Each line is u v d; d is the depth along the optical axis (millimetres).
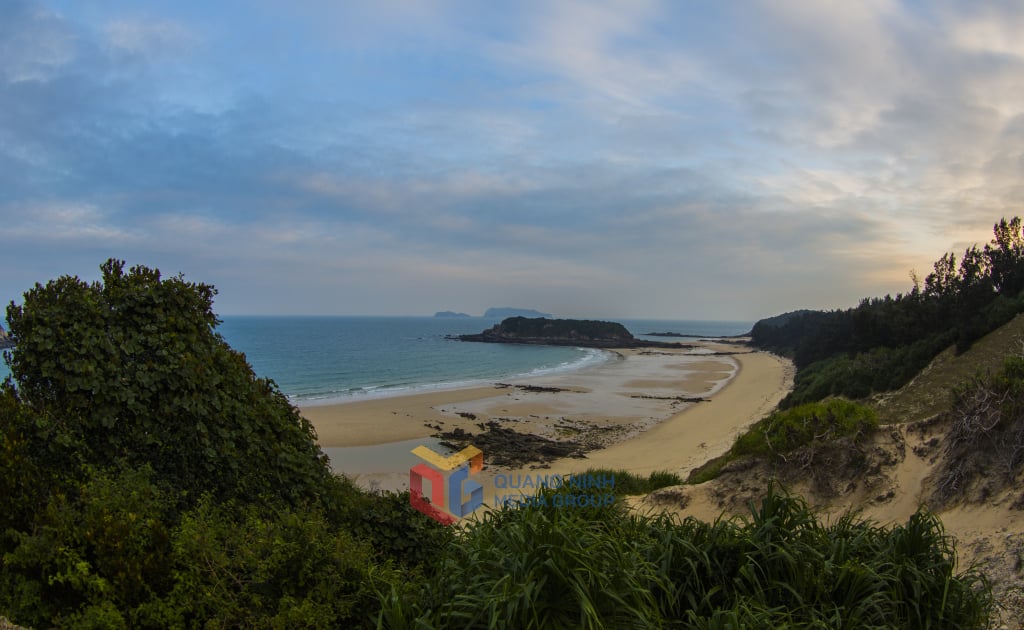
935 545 4422
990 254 23516
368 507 5488
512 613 3076
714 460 14336
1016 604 4605
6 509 3293
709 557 4102
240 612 3271
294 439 5484
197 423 4465
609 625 3316
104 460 4102
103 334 4246
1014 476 6375
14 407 3738
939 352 17312
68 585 3176
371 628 3594
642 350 95625
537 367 61625
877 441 8680
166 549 3348
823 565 3951
